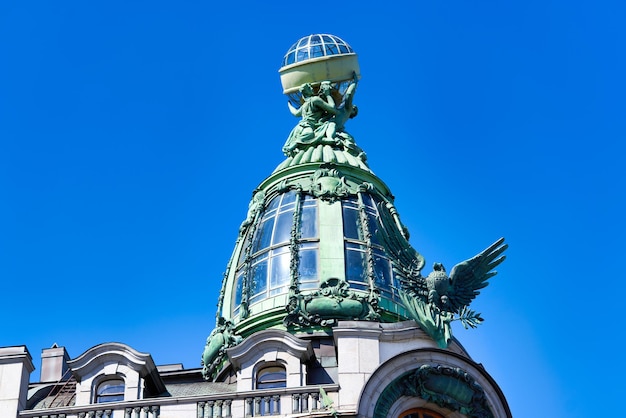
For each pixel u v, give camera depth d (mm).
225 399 64500
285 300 72312
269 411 63938
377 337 65500
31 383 72312
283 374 67062
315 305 70625
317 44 83938
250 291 74250
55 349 78750
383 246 71062
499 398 65500
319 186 76688
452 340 67500
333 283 71875
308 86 81875
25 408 66500
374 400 63281
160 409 64688
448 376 64500
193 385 70000
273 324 71750
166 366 77188
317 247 74125
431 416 65062
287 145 80250
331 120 81000
